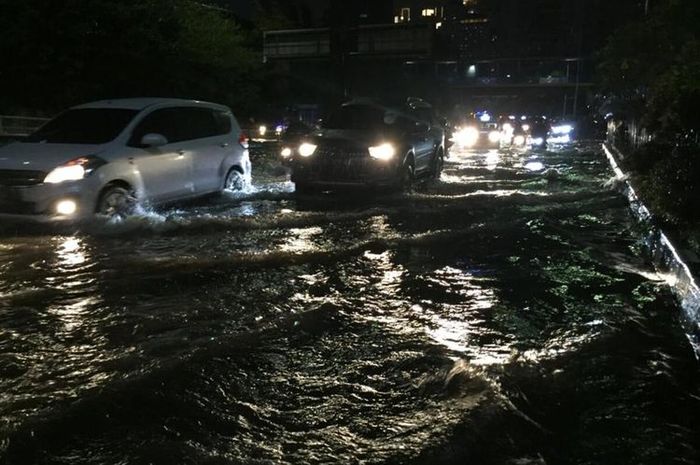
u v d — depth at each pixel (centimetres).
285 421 337
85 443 310
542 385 380
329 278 621
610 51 2470
